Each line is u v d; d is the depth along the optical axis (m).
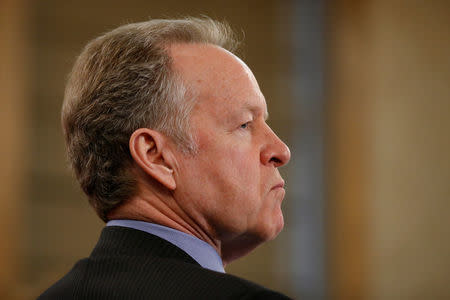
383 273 15.68
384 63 16.42
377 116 16.20
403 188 16.09
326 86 16.08
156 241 3.49
